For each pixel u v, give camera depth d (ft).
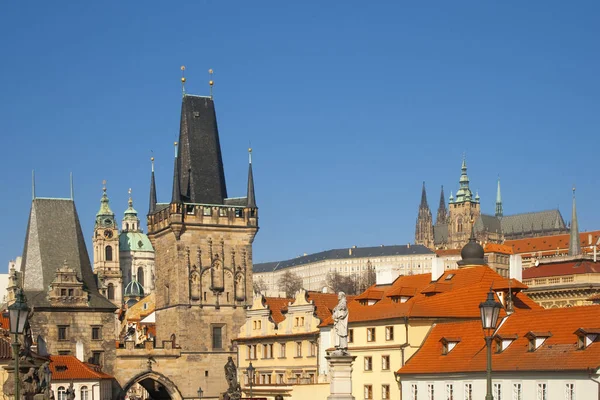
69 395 440.86
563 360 348.79
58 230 631.56
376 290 524.52
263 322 596.29
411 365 423.23
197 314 649.61
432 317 440.86
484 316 198.59
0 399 347.77
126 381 618.85
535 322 384.68
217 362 647.56
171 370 634.43
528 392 359.05
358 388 460.55
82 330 609.42
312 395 469.57
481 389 380.17
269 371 580.71
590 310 368.68
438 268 510.58
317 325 535.60
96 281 633.61
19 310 192.65
